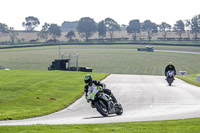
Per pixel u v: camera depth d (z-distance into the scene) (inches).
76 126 1075.3
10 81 2861.7
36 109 1747.0
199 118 1250.0
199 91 2546.8
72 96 2266.2
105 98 1378.0
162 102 1968.5
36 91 2374.5
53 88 2573.8
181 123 1121.4
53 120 1395.2
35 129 1020.5
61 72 4207.7
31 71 4271.7
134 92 2481.5
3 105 1851.6
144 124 1111.0
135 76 4183.1
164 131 951.6
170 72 3011.8
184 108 1684.3
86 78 1352.1
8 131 984.9
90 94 1357.0
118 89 2672.2
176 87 2854.3
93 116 1487.5
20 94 2213.3
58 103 1974.7
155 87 2842.0
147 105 1851.6
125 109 1706.4
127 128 1023.0
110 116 1432.1
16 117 1492.4
